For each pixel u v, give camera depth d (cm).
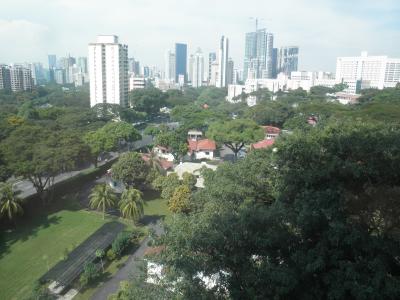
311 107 8594
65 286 2650
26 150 3906
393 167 1448
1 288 2712
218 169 2828
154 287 1455
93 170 5488
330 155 1638
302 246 1397
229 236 1351
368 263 1258
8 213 3478
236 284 1305
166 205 4447
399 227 1541
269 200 2328
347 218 1478
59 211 4106
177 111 10456
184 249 1409
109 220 3931
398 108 6488
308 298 1274
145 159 4941
